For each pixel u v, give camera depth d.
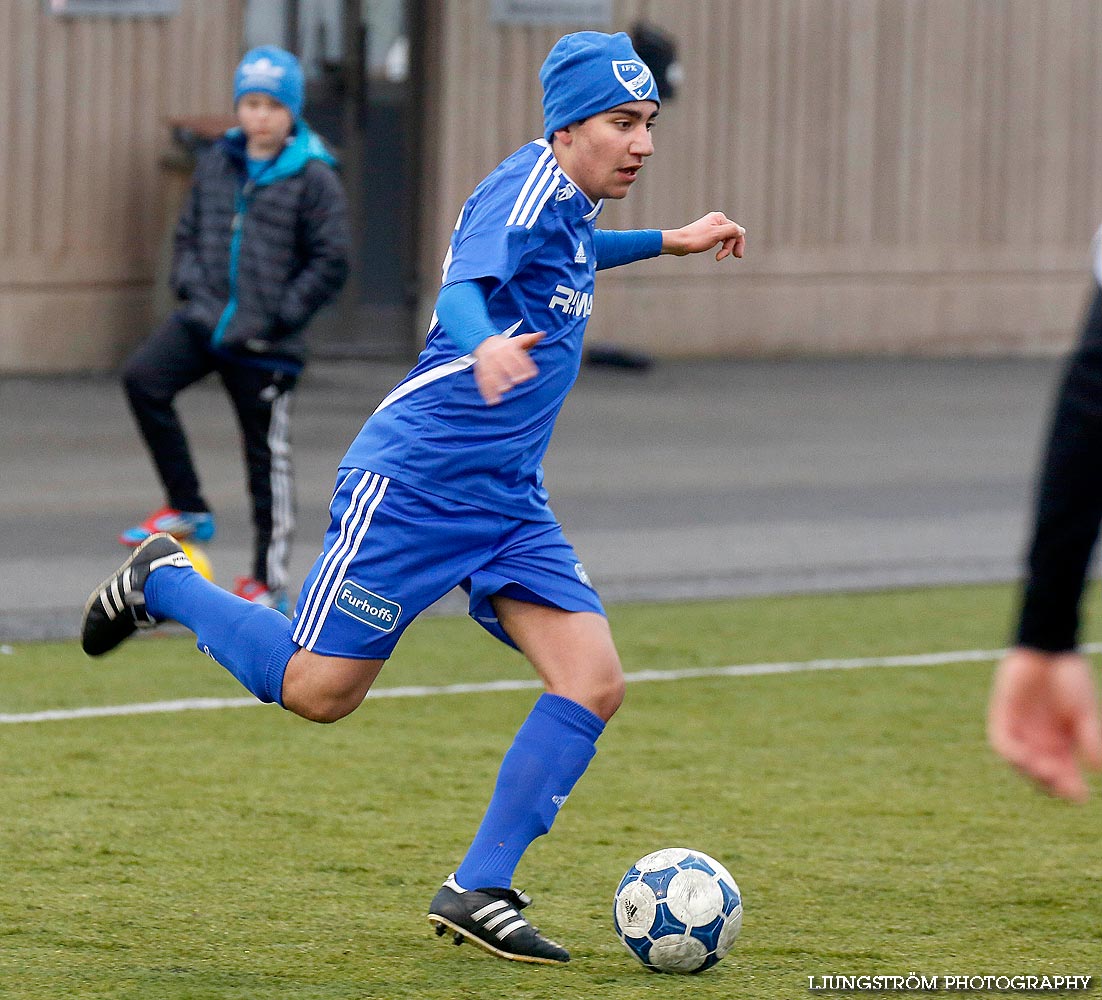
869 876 17.91
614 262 16.69
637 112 14.95
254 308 27.58
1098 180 66.25
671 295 60.50
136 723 23.31
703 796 20.72
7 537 34.72
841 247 62.56
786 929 16.31
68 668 26.22
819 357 62.91
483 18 56.44
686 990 14.66
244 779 20.88
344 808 19.83
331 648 15.19
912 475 44.38
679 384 56.62
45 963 15.04
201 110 54.06
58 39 52.12
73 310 53.56
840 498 41.34
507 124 57.22
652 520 38.28
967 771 22.03
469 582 15.51
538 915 16.55
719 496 41.00
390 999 14.34
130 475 41.06
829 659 28.14
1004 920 16.67
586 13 57.50
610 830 19.36
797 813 20.11
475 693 25.45
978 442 49.22
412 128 57.75
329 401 51.44
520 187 14.69
